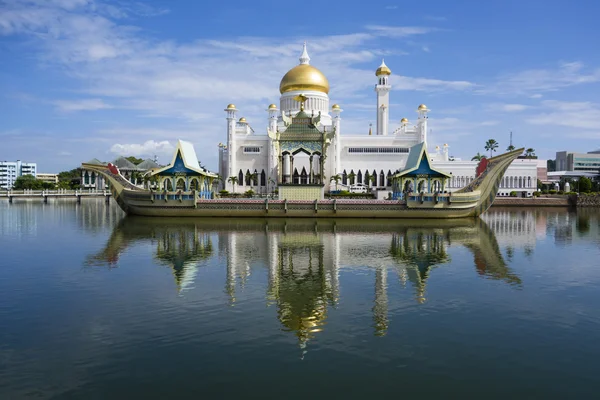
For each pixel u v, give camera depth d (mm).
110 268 25984
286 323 16438
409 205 55625
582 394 11586
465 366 13055
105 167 61031
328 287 21672
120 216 61594
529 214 73375
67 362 13195
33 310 17938
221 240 37562
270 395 11375
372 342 14711
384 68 113688
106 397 11297
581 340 15062
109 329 15812
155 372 12578
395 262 28188
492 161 57781
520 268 26578
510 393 11602
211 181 63594
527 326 16359
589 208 90562
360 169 104188
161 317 17062
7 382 12023
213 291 20797
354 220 54875
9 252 31531
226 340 14812
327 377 12305
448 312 17875
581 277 24219
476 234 42906
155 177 61844
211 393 11469
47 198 111875
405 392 11562
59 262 27812
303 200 57250
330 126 101875
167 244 35250
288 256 30078
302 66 104375
